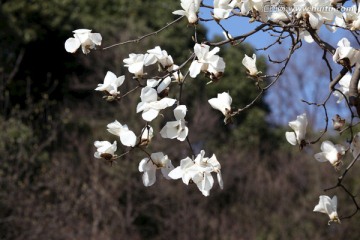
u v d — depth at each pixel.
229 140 20.39
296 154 18.61
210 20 3.20
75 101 18.88
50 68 18.84
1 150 14.89
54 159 16.00
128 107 17.97
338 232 17.30
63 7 19.38
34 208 14.75
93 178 15.98
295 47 3.35
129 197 16.62
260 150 20.92
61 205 15.12
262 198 18.27
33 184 15.50
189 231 16.94
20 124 15.65
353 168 17.58
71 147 16.94
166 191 16.77
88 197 15.79
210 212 18.17
